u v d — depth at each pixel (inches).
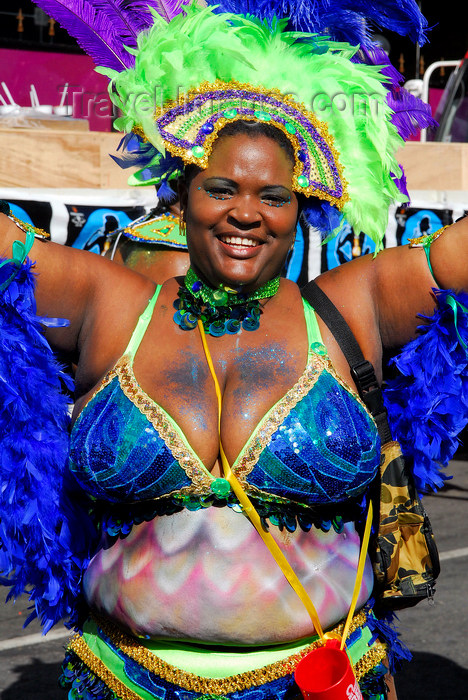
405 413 78.2
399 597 79.6
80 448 72.4
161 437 70.5
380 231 78.6
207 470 71.3
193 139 72.2
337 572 73.3
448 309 75.5
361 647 75.9
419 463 78.3
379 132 77.5
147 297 77.9
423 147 253.6
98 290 76.7
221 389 73.4
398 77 86.9
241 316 75.6
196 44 75.5
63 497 77.2
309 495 71.6
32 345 74.6
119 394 72.7
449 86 348.8
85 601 79.0
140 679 72.4
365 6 83.2
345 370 75.4
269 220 72.4
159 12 86.4
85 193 214.4
